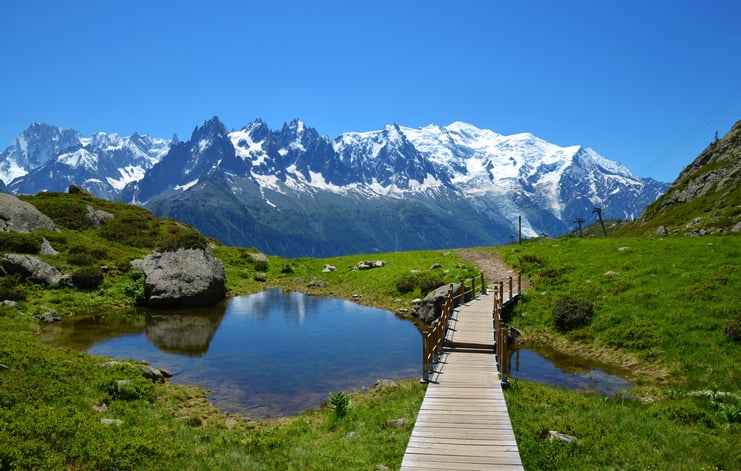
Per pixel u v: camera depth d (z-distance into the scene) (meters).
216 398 24.14
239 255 77.06
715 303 31.97
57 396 19.41
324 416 21.19
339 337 37.00
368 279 60.00
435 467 14.62
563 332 35.03
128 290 50.56
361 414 20.55
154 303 48.47
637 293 36.72
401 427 18.61
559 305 37.00
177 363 30.03
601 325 33.72
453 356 28.11
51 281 48.56
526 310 39.81
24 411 17.02
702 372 25.50
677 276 38.03
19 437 14.75
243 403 23.47
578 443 16.52
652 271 40.59
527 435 17.36
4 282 44.50
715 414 19.83
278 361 30.66
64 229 69.62
